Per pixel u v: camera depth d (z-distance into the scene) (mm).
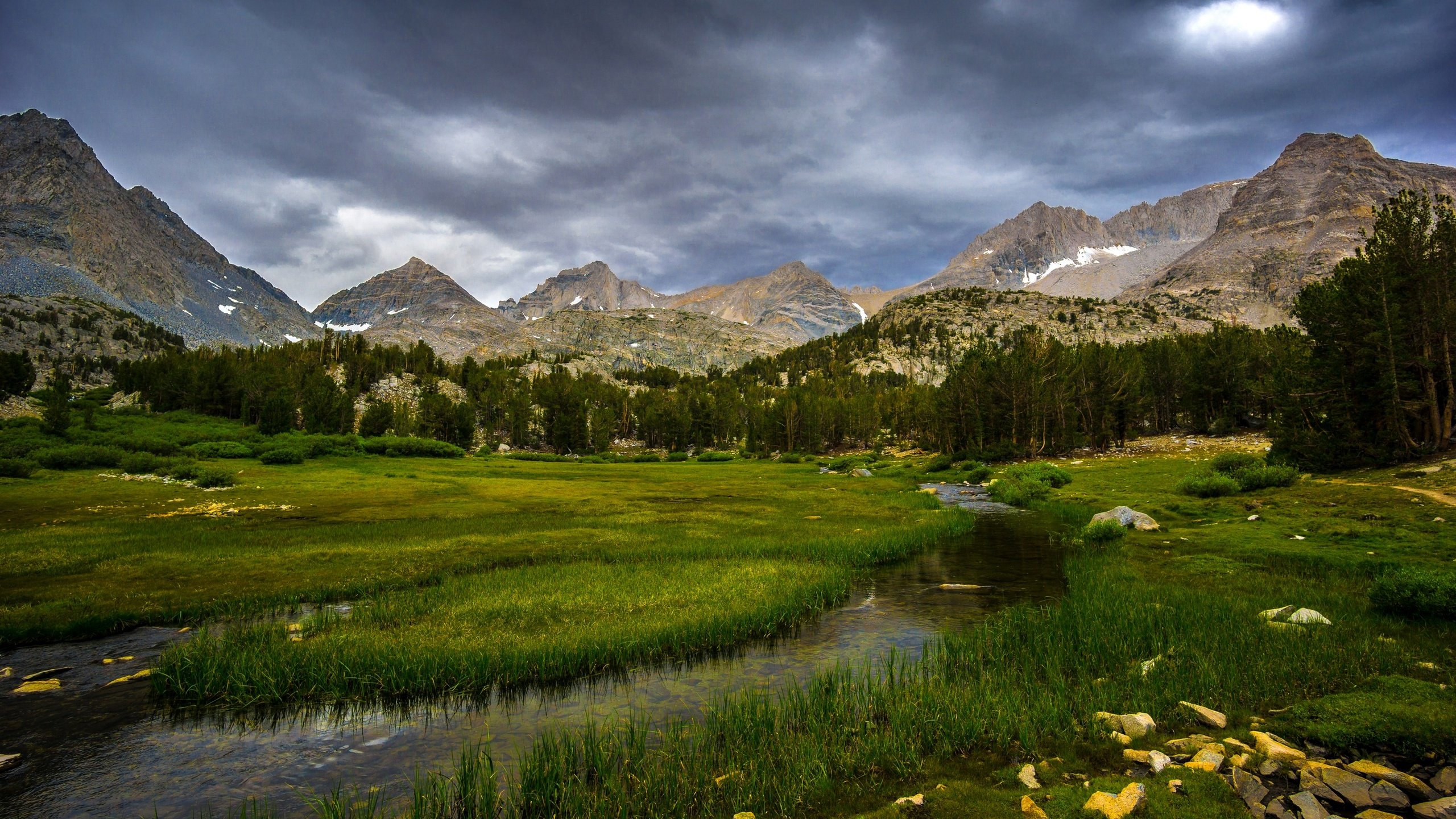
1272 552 22906
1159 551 25484
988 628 15797
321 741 10883
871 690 11625
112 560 25344
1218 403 91000
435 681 13109
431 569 24906
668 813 8109
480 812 8109
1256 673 11266
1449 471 30250
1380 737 8336
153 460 65688
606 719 11492
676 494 57219
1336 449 37844
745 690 11367
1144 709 10297
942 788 8250
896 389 178250
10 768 9891
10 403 151750
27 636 16609
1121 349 116375
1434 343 35594
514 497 52906
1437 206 34625
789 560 26562
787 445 146750
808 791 8414
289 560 26125
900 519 39750
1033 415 81562
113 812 8664
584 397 179625
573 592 20703
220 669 13438
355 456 96438
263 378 143000
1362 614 15172
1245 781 7594
